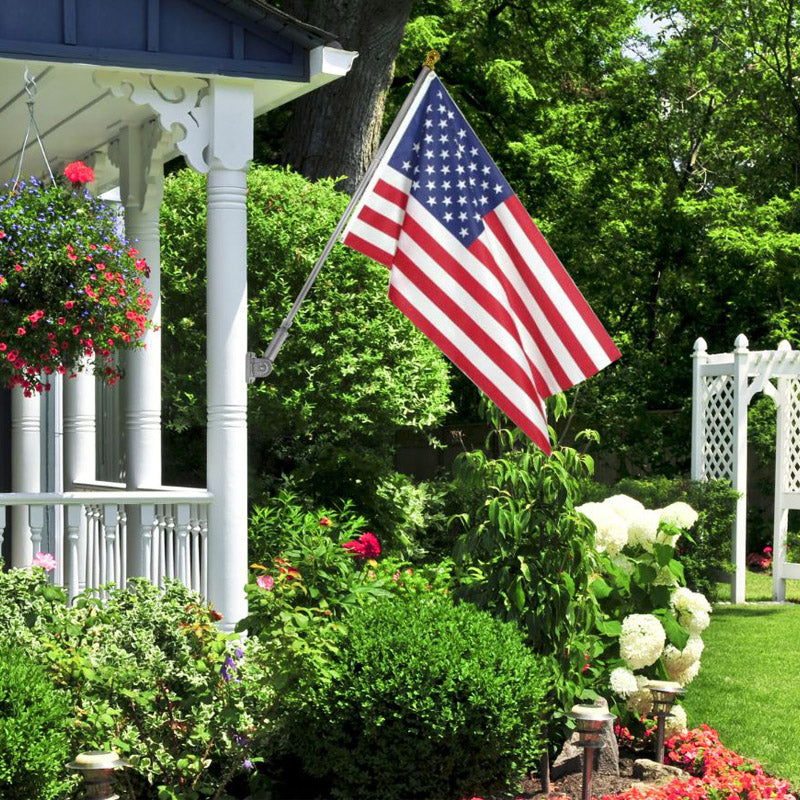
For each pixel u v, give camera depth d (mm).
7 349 7445
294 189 14094
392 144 8359
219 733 6953
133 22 8094
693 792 6992
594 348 8125
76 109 9836
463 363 7988
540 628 8062
